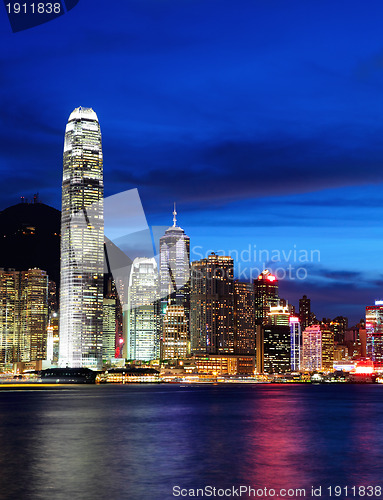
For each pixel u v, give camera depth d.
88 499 82.12
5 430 169.00
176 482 93.50
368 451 126.50
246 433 160.75
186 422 194.25
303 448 130.88
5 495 84.12
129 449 129.88
